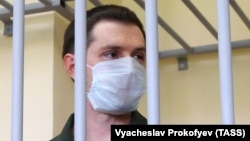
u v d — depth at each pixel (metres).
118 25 0.91
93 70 0.91
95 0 1.21
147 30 0.48
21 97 0.53
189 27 1.56
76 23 0.52
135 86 0.91
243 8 1.48
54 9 1.19
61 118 1.27
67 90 1.33
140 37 0.93
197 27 1.54
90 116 0.94
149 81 0.47
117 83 0.89
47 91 1.25
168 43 1.57
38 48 1.30
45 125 1.23
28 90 1.28
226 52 0.45
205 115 1.47
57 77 1.28
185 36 1.56
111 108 0.90
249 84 1.42
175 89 1.54
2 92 1.31
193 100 1.50
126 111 0.92
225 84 0.45
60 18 1.34
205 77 1.50
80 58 0.51
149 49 0.48
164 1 1.63
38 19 1.32
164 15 1.61
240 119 1.41
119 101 0.89
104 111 0.92
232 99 0.45
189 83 1.52
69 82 1.35
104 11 0.93
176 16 1.59
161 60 1.58
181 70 1.54
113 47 0.90
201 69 1.51
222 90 0.45
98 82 0.90
